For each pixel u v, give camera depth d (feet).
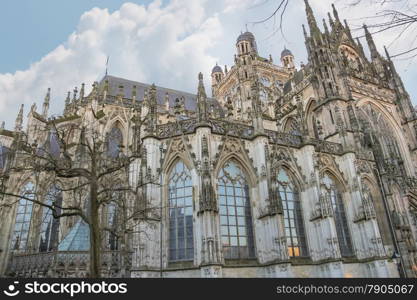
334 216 149.48
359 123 196.54
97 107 224.33
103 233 153.99
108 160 168.45
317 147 158.51
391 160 196.54
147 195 118.83
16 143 186.50
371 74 239.91
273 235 118.11
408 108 235.81
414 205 190.70
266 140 135.95
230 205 125.59
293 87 253.44
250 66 302.04
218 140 132.36
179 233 118.21
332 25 250.37
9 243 166.20
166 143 131.75
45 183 168.55
